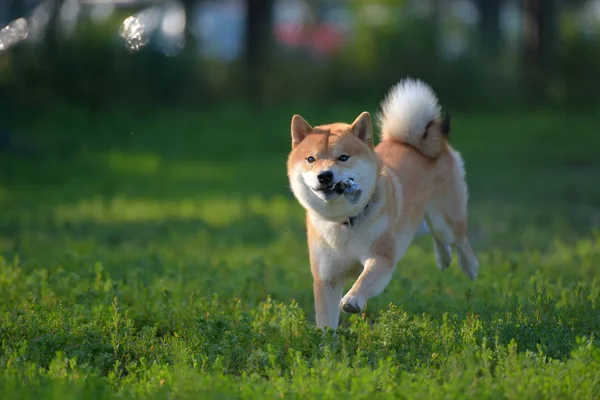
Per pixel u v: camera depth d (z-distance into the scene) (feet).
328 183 48.60
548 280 65.36
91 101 211.61
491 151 180.86
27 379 40.29
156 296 60.75
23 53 209.77
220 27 333.01
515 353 42.45
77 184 148.87
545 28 230.89
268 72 226.79
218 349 46.14
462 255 63.93
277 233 105.29
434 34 233.35
